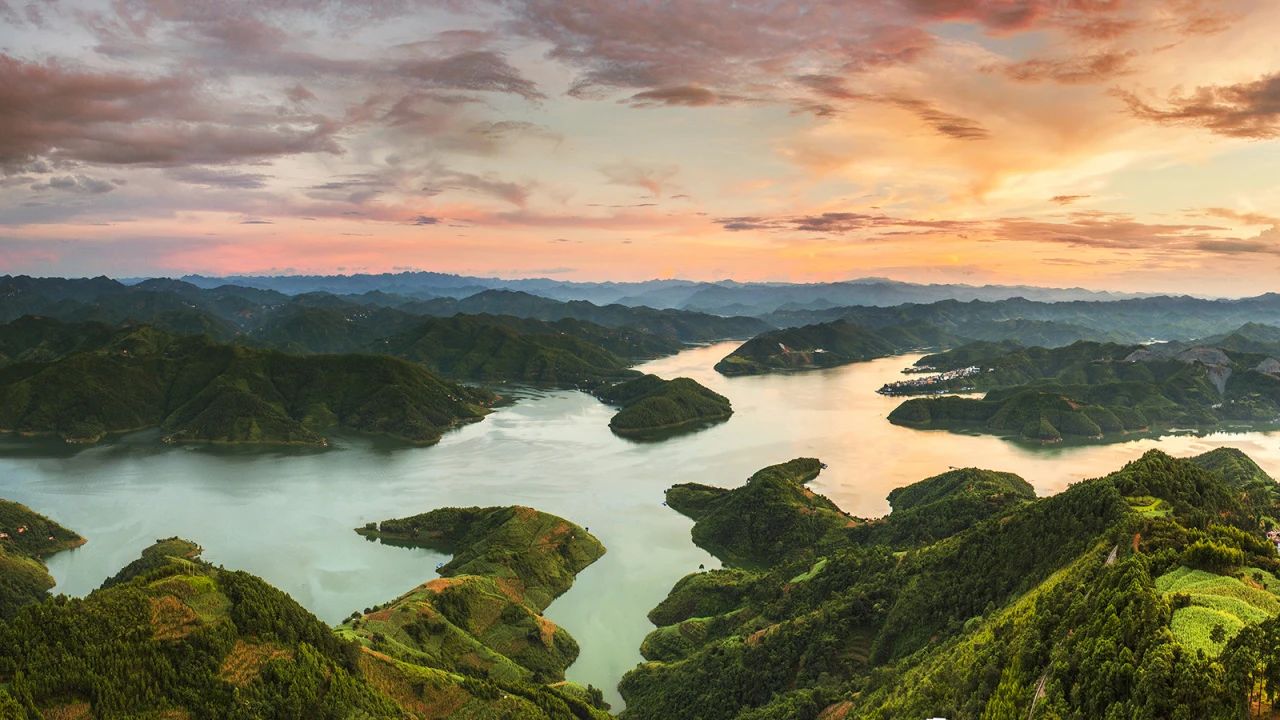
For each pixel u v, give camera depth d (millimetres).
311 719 120188
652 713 152500
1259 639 63500
